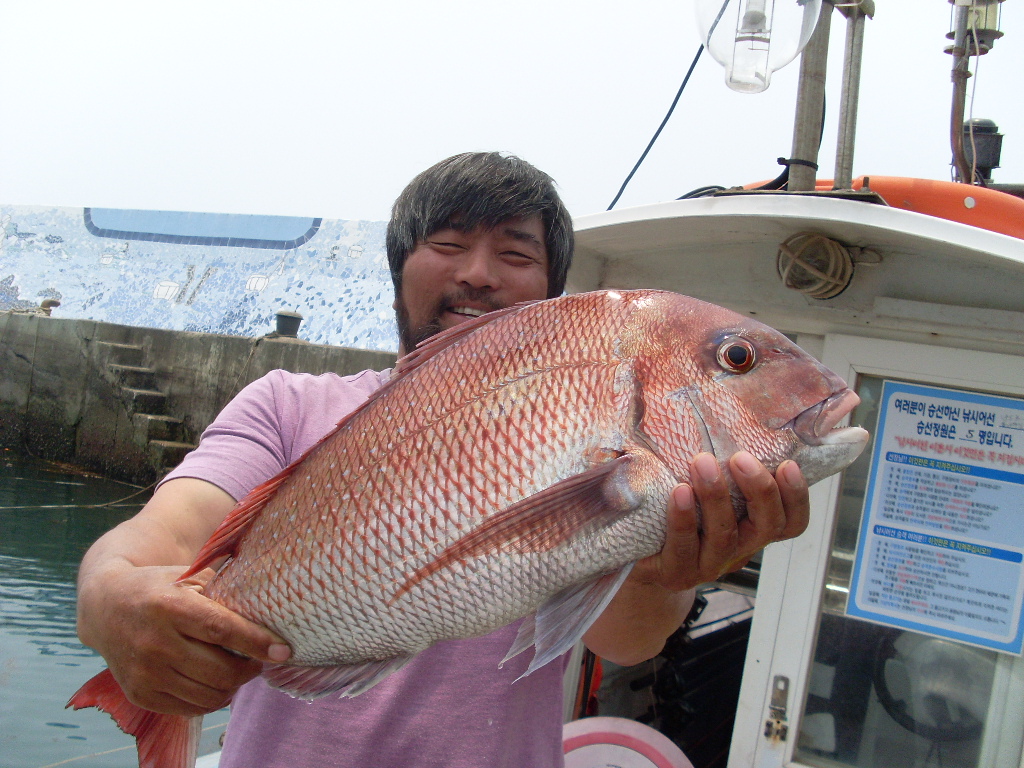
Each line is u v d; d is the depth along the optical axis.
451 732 1.67
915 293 2.80
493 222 1.82
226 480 1.70
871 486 2.91
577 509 1.41
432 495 1.46
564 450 1.45
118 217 20.09
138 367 16.72
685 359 1.51
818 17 2.94
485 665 1.72
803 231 2.80
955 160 4.04
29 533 12.12
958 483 2.80
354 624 1.48
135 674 1.37
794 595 2.95
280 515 1.53
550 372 1.48
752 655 2.99
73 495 15.15
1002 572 2.72
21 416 17.89
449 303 1.86
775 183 3.10
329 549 1.48
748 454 1.41
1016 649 2.67
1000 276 2.63
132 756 6.00
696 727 4.14
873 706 2.85
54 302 18.81
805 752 2.91
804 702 2.91
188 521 1.63
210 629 1.36
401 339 2.01
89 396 17.00
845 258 2.78
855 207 2.50
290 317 15.63
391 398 1.54
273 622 1.50
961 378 2.79
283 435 1.87
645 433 1.47
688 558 1.45
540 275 1.90
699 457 1.40
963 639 2.74
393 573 1.45
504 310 1.58
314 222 18.00
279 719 1.71
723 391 1.50
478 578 1.43
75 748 6.02
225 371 15.68
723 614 4.98
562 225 1.94
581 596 1.44
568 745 2.94
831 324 2.99
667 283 3.29
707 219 2.76
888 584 2.86
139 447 16.08
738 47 3.02
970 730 2.71
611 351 1.50
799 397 1.51
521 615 1.45
